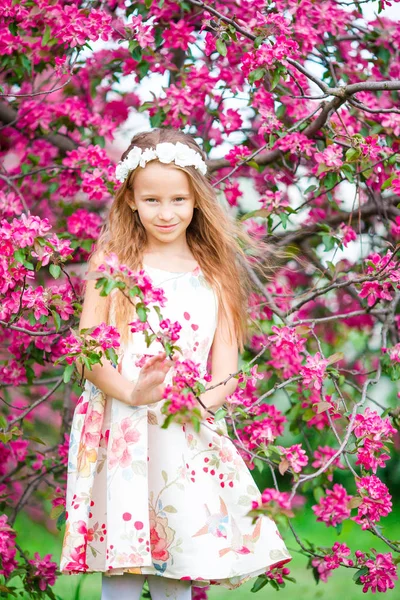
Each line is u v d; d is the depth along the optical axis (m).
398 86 2.78
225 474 2.45
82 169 3.36
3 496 3.46
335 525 3.12
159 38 3.42
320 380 2.76
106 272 2.03
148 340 2.05
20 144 3.97
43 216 4.27
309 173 3.66
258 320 3.55
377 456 2.71
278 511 1.96
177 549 2.32
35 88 4.05
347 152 2.93
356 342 4.50
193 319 2.49
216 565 2.33
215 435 2.46
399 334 3.86
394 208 3.87
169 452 2.36
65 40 3.06
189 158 2.42
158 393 2.26
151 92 3.41
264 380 3.56
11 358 3.41
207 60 3.71
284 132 3.15
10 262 2.52
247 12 3.45
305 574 4.73
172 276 2.51
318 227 3.88
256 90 3.45
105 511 2.38
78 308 2.72
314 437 3.66
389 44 3.72
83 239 3.42
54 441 4.77
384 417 2.91
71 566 2.27
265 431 2.57
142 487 2.29
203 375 2.44
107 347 2.28
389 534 5.66
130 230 2.56
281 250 3.65
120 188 2.55
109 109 4.18
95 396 2.42
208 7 2.95
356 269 3.75
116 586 2.39
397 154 3.22
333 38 3.62
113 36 3.69
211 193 2.57
